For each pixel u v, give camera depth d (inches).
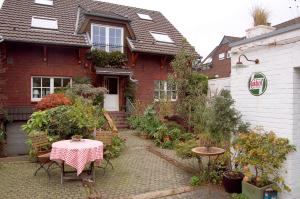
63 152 220.8
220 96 251.1
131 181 243.8
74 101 411.8
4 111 440.5
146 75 630.5
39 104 392.2
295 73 195.0
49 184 232.1
